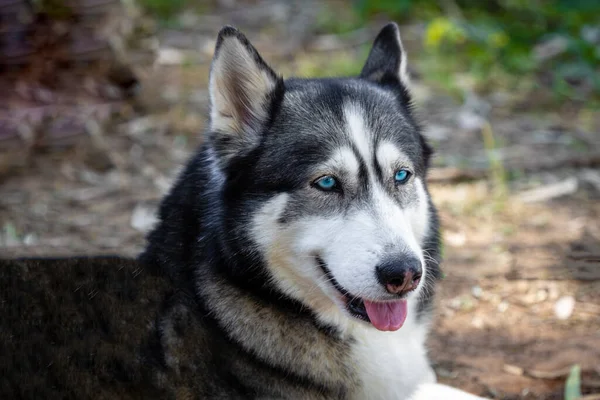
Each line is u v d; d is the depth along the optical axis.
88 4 8.08
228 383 3.99
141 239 6.41
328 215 3.94
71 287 3.92
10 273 3.85
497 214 6.79
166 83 9.39
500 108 8.79
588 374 4.71
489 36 9.84
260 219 4.00
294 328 4.09
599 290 5.62
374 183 3.98
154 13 11.53
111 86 8.34
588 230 6.41
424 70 9.51
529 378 4.77
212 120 4.13
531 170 7.45
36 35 7.90
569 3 10.58
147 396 3.90
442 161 7.60
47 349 3.77
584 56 9.48
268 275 4.04
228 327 4.04
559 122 8.43
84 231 6.56
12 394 3.66
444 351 5.11
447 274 5.95
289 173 3.99
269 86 4.14
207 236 4.15
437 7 11.12
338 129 4.02
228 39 4.05
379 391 4.20
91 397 3.80
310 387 4.09
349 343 4.14
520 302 5.60
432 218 4.42
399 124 4.20
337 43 10.46
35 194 7.22
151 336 3.98
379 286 3.71
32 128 7.73
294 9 11.72
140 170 7.67
